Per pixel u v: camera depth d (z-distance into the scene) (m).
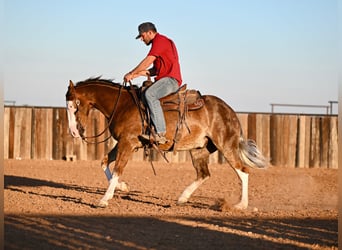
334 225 9.36
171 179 16.73
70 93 11.01
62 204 10.84
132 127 10.62
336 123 21.11
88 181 15.75
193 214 10.12
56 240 7.78
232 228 8.89
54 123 21.25
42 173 17.52
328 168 21.05
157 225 8.99
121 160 10.69
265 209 11.03
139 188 14.21
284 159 21.23
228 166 21.08
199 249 7.51
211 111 10.90
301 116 21.19
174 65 10.80
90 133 21.14
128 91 11.02
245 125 21.09
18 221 9.02
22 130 21.12
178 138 10.73
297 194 13.60
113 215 9.81
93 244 7.61
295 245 7.83
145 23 10.88
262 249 7.57
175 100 10.74
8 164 19.64
